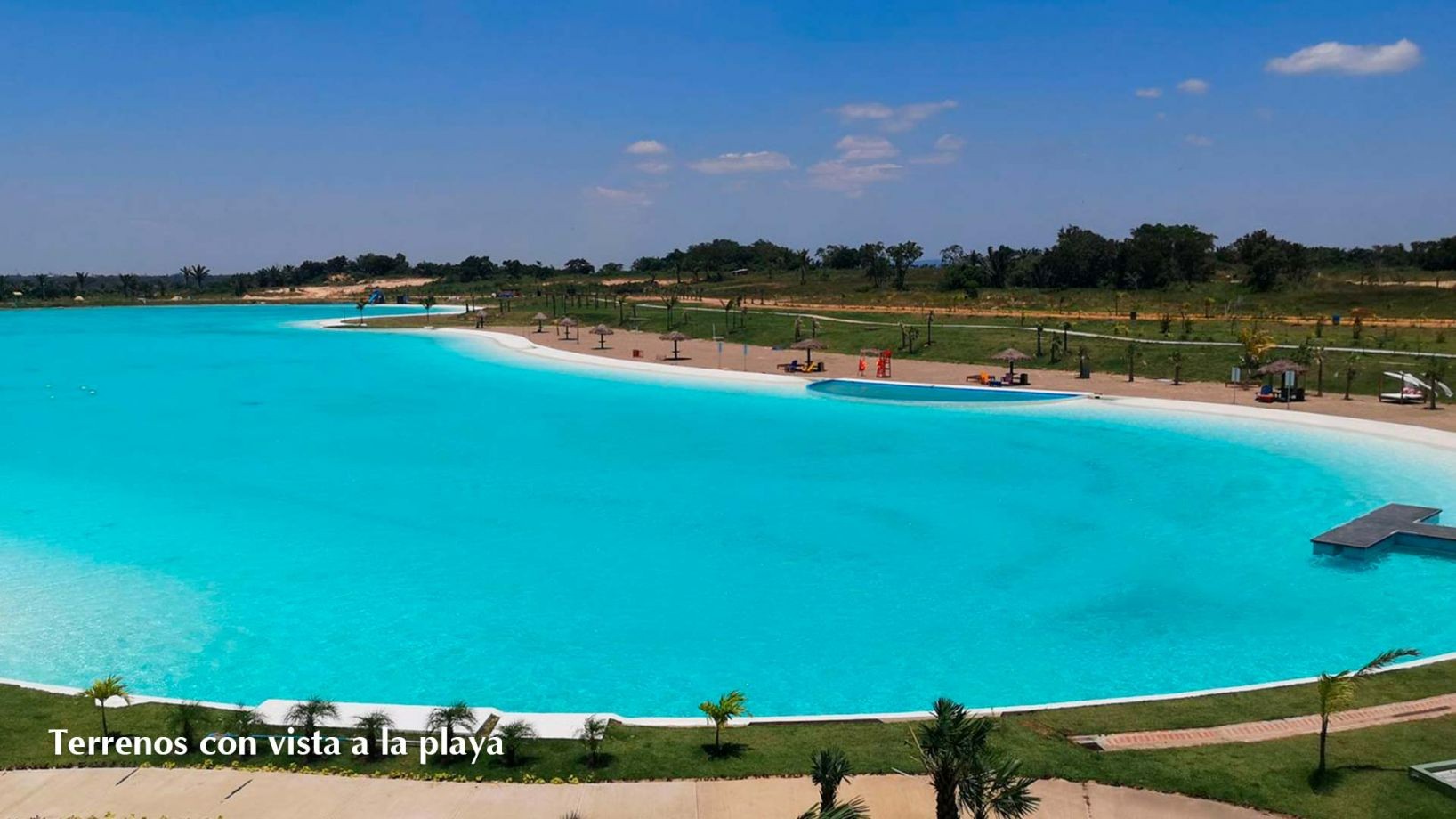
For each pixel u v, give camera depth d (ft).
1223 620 91.04
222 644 87.15
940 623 91.30
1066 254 513.04
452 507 133.28
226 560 110.22
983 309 387.55
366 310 623.77
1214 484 138.62
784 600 97.60
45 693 73.56
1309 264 440.86
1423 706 67.56
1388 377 201.67
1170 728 65.51
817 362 268.21
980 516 125.90
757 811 55.06
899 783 58.03
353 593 99.86
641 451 169.27
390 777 59.52
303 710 66.39
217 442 179.73
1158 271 468.34
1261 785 56.49
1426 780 55.88
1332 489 133.80
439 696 77.20
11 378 276.41
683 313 425.69
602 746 63.98
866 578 103.71
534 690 78.33
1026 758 60.13
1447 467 142.10
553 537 119.03
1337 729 64.23
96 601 97.45
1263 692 72.08
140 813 55.52
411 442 179.73
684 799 56.54
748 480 147.13
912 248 547.49
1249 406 193.57
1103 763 59.62
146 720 68.28
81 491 142.31
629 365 295.48
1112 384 226.99
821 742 64.54
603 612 94.73
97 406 225.15
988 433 180.45
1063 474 147.43
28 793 57.72
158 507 133.28
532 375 280.72
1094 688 77.82
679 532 120.47
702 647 86.43
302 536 119.65
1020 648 85.61
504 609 95.40
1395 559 106.52
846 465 156.66
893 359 284.20
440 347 366.02
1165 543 113.80
